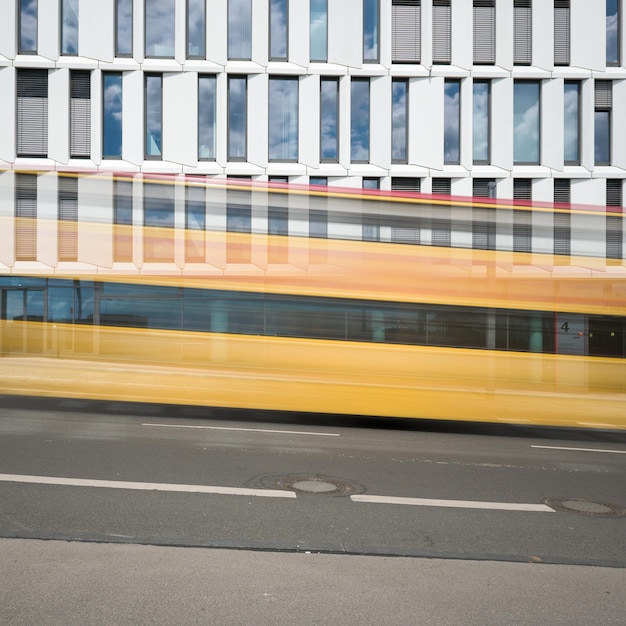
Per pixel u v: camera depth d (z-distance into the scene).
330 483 7.57
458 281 10.52
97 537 5.36
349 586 4.54
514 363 10.40
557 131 27.42
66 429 10.95
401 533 5.80
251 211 10.76
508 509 6.75
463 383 10.37
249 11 27.44
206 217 10.81
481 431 12.42
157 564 4.82
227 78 27.25
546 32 27.39
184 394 10.75
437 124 27.31
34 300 11.10
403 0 27.53
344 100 27.23
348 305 10.52
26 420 11.93
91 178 11.09
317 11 27.62
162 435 10.53
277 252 10.70
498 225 10.54
